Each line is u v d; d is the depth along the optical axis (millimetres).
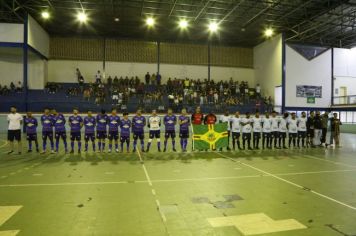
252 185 6637
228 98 24969
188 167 8664
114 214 4738
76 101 21812
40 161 9461
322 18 20719
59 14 20750
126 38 26141
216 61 27781
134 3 18828
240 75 28297
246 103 24734
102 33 25328
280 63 24406
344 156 10930
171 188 6320
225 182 6895
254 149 12664
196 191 6109
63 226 4246
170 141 15711
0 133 19203
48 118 11180
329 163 9461
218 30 24203
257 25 22906
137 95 23906
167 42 26891
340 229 4191
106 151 11727
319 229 4184
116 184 6645
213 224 4348
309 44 24797
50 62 24875
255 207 5113
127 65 26156
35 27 21625
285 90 24125
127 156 10578
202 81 27406
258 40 26922
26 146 13094
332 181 7047
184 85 25375
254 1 18172
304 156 10883
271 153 11586
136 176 7449
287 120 13250
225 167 8703
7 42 19719
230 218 4590
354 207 5145
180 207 5090
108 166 8727
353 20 20547
